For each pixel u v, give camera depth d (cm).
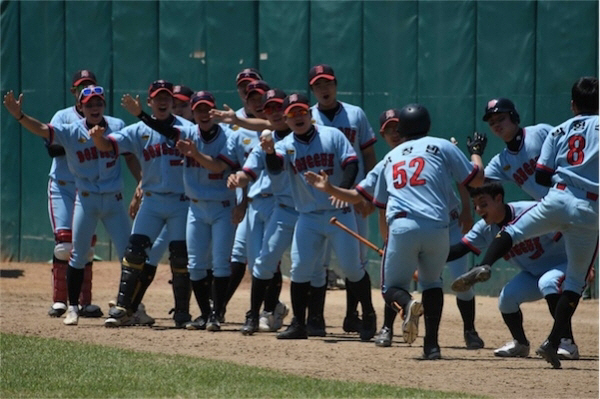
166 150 3381
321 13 4769
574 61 4216
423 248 2647
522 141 2969
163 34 5200
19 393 2180
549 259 2834
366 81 4672
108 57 5350
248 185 3422
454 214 3123
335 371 2541
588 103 2566
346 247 3108
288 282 4903
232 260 3506
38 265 5472
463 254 2812
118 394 2167
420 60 4547
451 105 4484
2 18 5603
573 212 2506
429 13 4522
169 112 3416
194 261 3369
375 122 4650
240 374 2400
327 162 3075
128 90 5303
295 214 3234
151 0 5222
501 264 4453
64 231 3612
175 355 2712
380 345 3012
